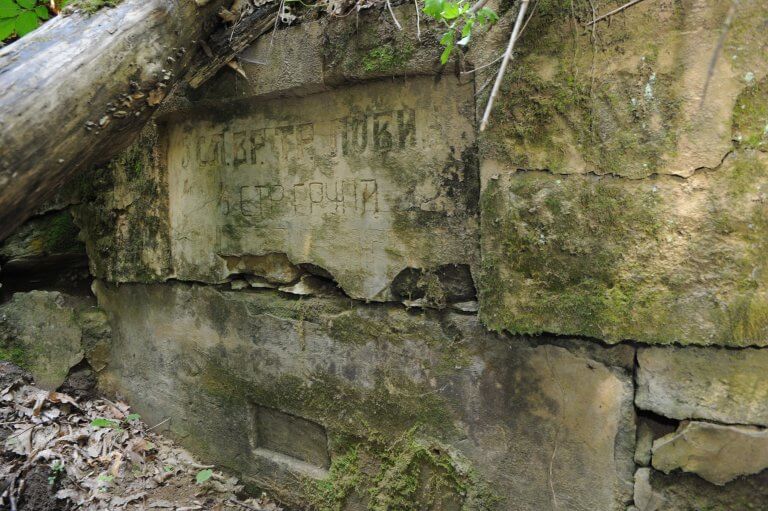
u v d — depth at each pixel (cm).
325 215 235
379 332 225
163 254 303
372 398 229
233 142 265
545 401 185
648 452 167
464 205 198
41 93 182
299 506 258
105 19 206
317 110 233
